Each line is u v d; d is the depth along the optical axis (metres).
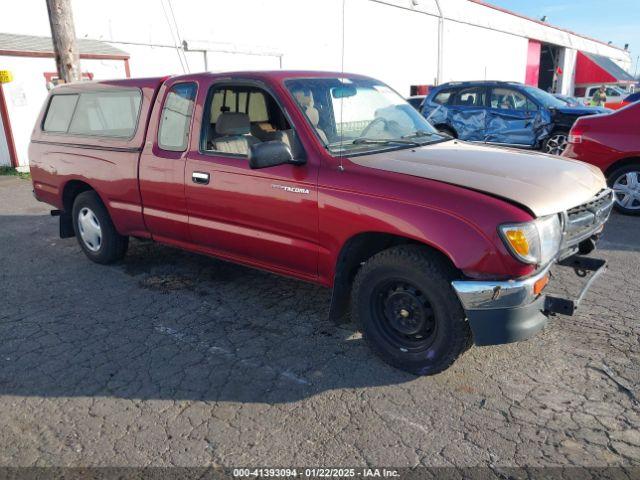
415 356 3.34
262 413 3.06
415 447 2.76
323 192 3.46
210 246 4.43
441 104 12.54
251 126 4.75
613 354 3.57
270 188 3.74
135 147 4.73
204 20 14.94
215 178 4.08
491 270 2.93
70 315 4.38
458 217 2.98
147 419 3.03
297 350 3.75
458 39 27.22
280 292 4.78
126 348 3.82
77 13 12.34
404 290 3.30
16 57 11.28
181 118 4.39
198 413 3.07
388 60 22.38
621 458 2.64
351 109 4.07
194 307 4.50
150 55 13.84
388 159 3.55
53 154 5.59
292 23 17.55
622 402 3.07
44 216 7.87
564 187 3.30
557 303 3.10
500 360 3.53
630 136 6.73
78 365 3.60
